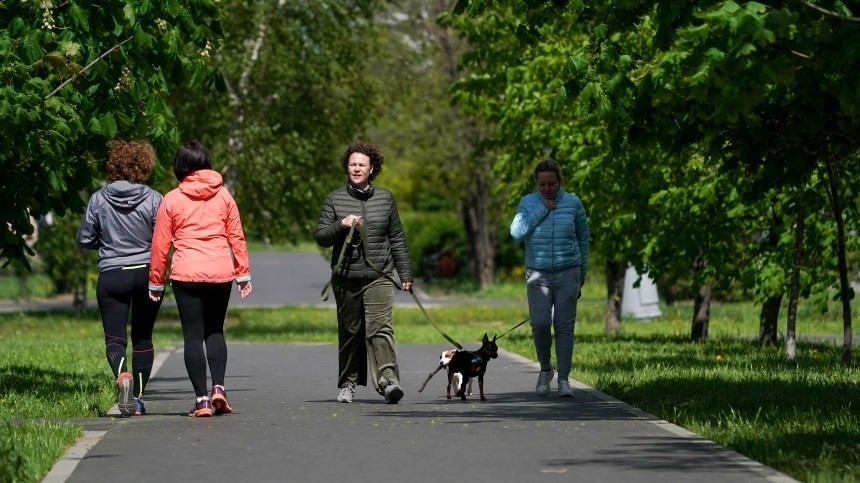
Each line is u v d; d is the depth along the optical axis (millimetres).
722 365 21484
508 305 58969
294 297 67375
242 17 39938
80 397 16359
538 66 29828
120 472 10125
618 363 22078
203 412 14000
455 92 32188
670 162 27578
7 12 16062
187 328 14266
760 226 26859
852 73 11031
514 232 16531
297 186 41906
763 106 13508
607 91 12906
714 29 10516
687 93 12289
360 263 15531
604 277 66000
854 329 37875
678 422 13305
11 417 14312
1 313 52719
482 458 10781
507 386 18203
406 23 59844
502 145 31766
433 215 89750
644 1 12391
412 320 47219
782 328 37750
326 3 40375
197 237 14250
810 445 11188
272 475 9969
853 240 26281
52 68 15156
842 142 14203
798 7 11039
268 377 20453
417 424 13164
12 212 16578
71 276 53531
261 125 41781
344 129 42719
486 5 14477
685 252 27625
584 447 11406
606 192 29266
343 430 12664
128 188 14508
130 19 15891
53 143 15078
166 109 16750
